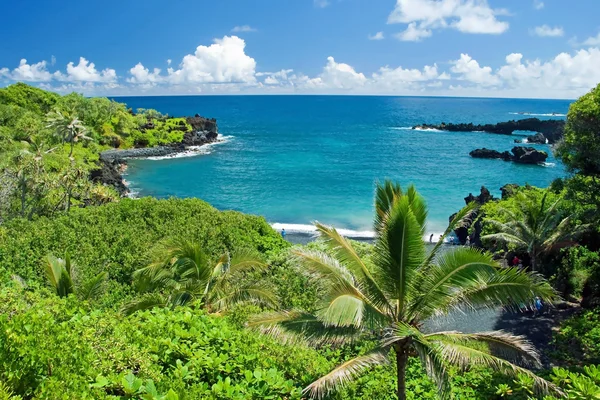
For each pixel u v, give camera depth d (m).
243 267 16.52
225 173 74.50
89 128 85.38
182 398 7.48
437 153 96.31
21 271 19.98
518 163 84.31
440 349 10.23
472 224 40.09
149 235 24.64
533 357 10.52
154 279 16.69
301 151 98.44
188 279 15.85
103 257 22.12
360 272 11.16
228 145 106.69
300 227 46.75
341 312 9.79
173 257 16.33
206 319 13.01
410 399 13.23
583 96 22.33
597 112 20.83
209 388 9.34
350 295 10.42
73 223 25.83
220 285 16.09
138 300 15.56
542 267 28.62
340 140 118.38
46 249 22.17
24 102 86.81
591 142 21.86
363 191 62.19
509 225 28.72
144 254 20.42
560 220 27.95
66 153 63.47
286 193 61.28
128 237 24.09
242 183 67.31
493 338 10.86
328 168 79.06
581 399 8.92
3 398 5.64
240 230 26.67
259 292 15.62
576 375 9.95
